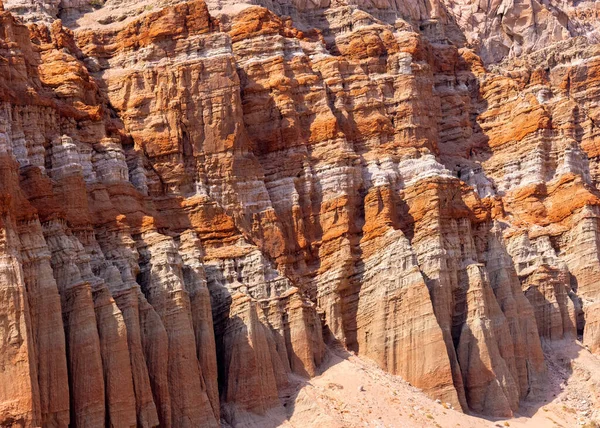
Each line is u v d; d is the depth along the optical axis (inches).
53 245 3245.6
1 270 3014.3
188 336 3395.7
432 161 4197.8
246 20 4210.1
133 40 4008.4
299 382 3609.7
